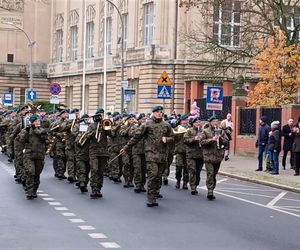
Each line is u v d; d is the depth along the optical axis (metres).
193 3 43.00
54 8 83.25
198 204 16.98
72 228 12.77
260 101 37.03
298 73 36.69
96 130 17.94
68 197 17.80
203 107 43.09
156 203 16.36
